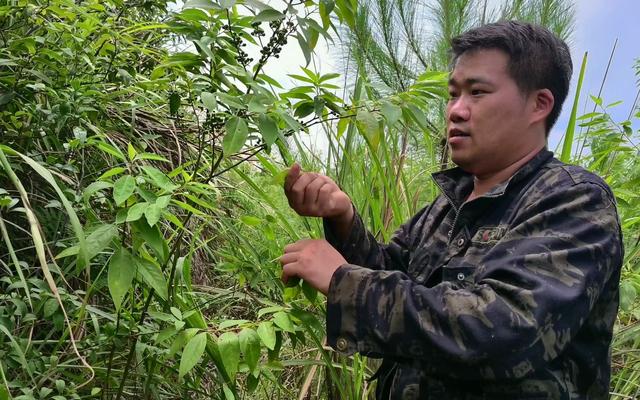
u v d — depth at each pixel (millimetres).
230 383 1295
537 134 1150
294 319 1161
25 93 1576
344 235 1340
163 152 2051
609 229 979
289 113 1252
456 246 1141
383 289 974
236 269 1506
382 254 1388
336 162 2047
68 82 1578
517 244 982
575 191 1013
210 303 1686
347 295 995
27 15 1529
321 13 1213
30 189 1613
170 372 1562
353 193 2043
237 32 1245
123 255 1012
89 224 1457
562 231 967
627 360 2129
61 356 1359
